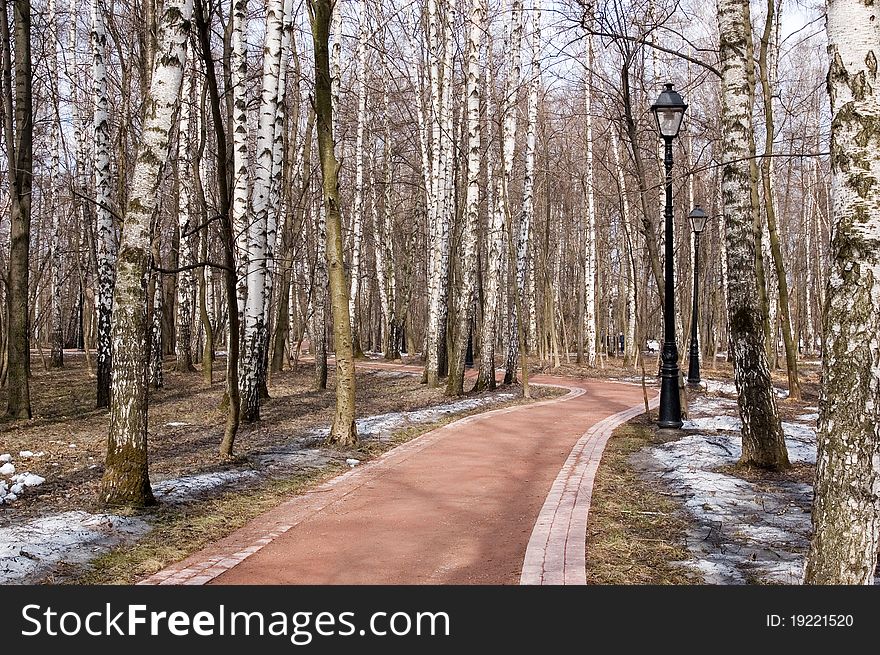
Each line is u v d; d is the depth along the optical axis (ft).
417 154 127.44
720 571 21.57
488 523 27.48
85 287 97.60
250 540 25.55
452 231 93.81
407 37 94.38
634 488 33.71
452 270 95.61
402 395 78.23
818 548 15.64
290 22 72.43
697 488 32.73
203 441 47.88
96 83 63.67
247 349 56.08
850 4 15.56
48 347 157.17
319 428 52.47
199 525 26.99
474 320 125.90
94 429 53.47
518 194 124.06
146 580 21.26
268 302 71.51
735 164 37.45
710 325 156.46
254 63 80.18
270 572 22.16
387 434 48.49
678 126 49.60
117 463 28.81
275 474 36.14
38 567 21.67
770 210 69.36
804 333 184.03
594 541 24.79
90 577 21.26
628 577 21.07
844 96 15.60
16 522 26.63
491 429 51.78
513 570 21.89
